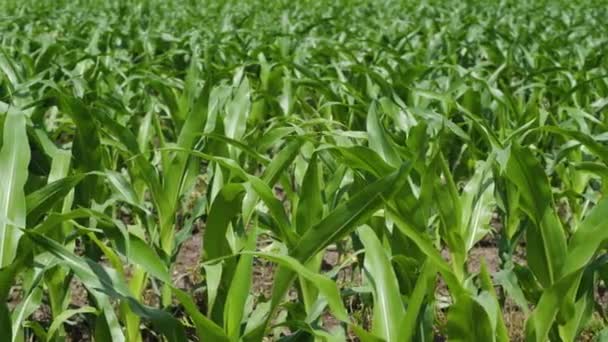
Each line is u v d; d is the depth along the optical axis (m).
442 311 4.34
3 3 17.53
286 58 8.36
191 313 2.47
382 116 5.57
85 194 3.78
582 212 4.55
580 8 16.66
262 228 3.64
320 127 5.82
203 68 8.40
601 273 3.06
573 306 2.85
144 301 4.53
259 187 2.80
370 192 2.48
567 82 7.11
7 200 2.79
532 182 2.99
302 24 13.33
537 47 10.05
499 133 5.13
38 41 9.95
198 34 10.27
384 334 2.60
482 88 6.37
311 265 3.24
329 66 7.34
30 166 3.99
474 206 3.64
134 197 3.69
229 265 3.03
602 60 8.96
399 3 18.09
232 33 11.16
